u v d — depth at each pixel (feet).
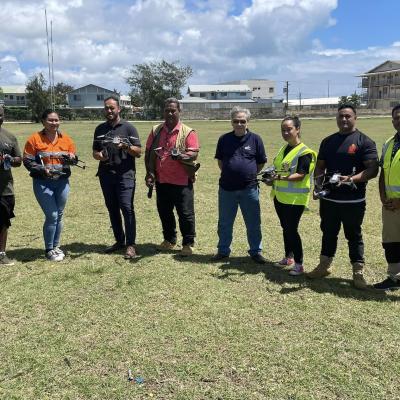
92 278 18.34
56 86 332.19
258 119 223.30
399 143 16.49
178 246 22.86
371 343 13.33
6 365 12.32
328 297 16.52
